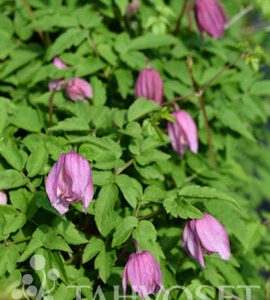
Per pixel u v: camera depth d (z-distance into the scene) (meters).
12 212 0.69
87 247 0.70
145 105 0.76
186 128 0.78
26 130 0.79
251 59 0.84
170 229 0.77
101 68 0.83
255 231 0.80
